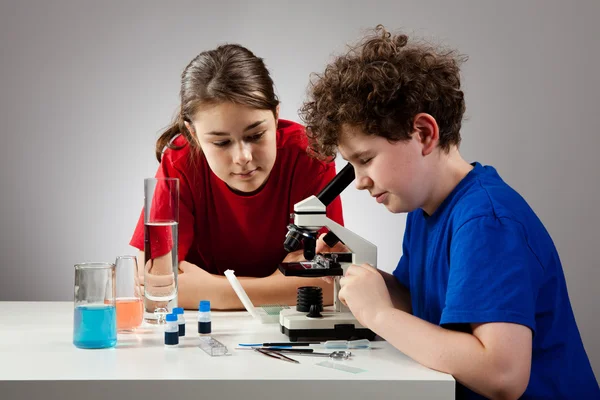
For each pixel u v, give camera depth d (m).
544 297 1.24
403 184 1.28
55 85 3.21
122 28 3.20
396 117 1.24
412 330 1.19
